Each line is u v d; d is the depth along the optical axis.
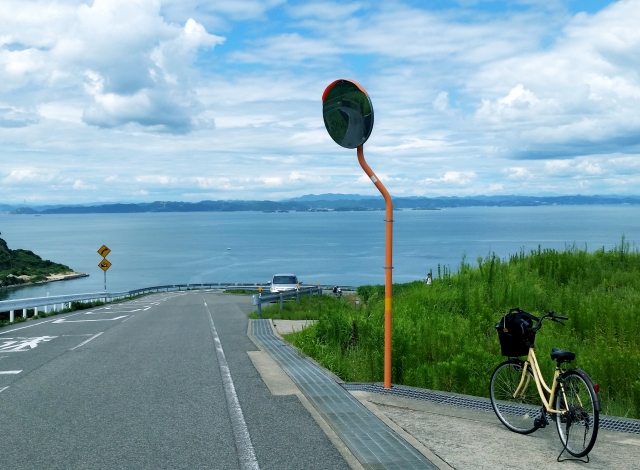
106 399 7.30
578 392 5.06
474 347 8.56
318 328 11.57
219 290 63.66
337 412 6.40
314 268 139.25
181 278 125.88
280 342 12.54
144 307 28.97
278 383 8.06
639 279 14.00
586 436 4.86
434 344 9.06
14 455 5.14
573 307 11.30
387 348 7.45
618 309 10.67
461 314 12.59
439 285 15.16
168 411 6.63
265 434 5.66
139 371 9.26
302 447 5.24
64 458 5.04
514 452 5.11
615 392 7.20
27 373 9.26
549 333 9.90
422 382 7.76
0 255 128.75
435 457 4.90
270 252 199.12
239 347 12.01
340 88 7.29
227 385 8.00
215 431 5.79
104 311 26.12
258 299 20.23
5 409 6.84
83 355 11.21
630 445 5.30
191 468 4.75
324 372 8.70
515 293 12.85
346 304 18.44
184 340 13.41
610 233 188.38
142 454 5.12
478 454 5.05
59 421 6.27
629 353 7.73
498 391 6.37
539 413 5.98
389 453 5.00
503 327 5.98
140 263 168.12
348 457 4.96
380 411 6.47
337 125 7.38
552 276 15.13
